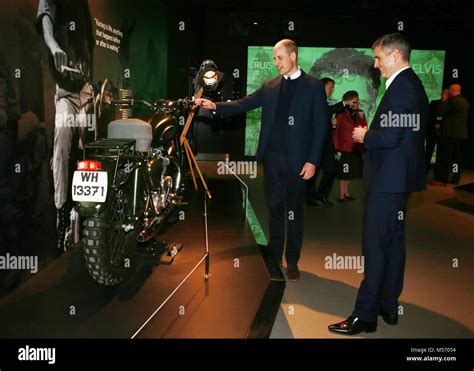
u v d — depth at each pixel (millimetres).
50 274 3107
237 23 10773
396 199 2920
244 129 11180
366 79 10977
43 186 3287
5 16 2754
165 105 3625
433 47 11008
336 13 10469
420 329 3184
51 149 3383
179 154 4191
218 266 3383
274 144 3861
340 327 3037
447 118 8867
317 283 4020
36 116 3145
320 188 7047
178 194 3682
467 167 11539
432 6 10023
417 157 2928
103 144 2766
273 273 3281
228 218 4812
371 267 2982
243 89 11023
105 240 2656
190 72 8320
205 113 10688
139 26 5781
